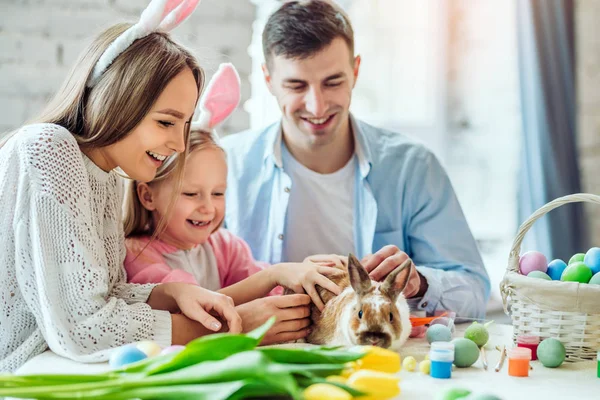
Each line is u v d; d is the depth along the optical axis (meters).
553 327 1.13
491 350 1.20
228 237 1.68
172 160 1.50
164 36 1.30
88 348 1.12
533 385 0.99
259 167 1.81
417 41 3.06
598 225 2.87
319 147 1.71
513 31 3.04
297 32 1.58
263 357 0.77
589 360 1.13
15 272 1.17
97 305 1.14
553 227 2.67
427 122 3.08
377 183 1.76
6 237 1.17
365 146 1.77
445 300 1.55
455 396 0.85
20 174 1.15
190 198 1.52
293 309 1.25
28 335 1.21
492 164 3.08
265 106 2.59
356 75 1.78
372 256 1.42
